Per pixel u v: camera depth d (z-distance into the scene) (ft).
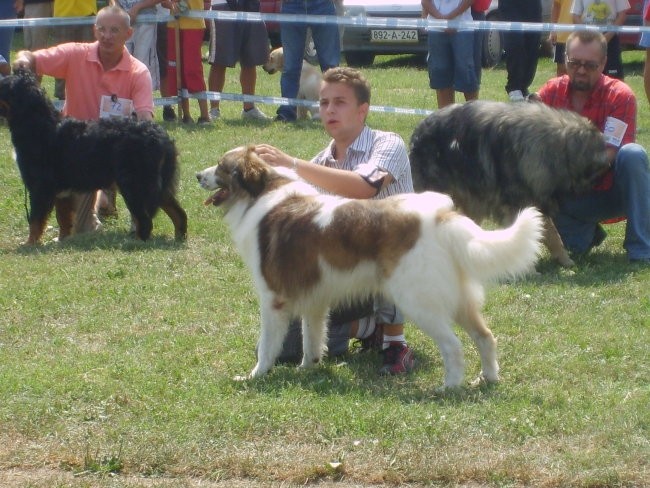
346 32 89.81
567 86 37.45
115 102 41.09
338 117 26.73
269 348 25.68
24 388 24.52
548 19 91.30
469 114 36.55
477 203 36.96
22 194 46.11
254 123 62.95
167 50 63.05
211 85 66.08
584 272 35.60
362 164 26.66
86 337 29.30
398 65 95.50
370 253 24.07
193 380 25.48
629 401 23.68
